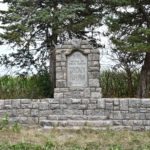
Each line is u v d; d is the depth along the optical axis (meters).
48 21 20.81
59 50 19.22
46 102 18.89
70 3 21.25
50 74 22.14
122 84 23.02
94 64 19.16
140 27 20.86
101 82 23.08
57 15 20.70
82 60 19.19
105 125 18.23
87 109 18.78
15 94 21.61
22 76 22.56
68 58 19.22
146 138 16.31
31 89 21.77
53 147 14.66
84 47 19.20
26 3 21.56
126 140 15.88
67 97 18.95
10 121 18.77
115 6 20.95
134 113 18.52
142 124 18.41
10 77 22.58
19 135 16.34
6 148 14.36
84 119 18.62
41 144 15.02
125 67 22.97
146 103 18.53
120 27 21.03
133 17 21.48
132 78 23.20
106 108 18.70
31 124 18.72
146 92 21.66
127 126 18.38
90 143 15.28
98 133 17.03
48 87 21.92
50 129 17.64
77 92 18.98
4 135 16.30
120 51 21.67
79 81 19.09
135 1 20.94
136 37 20.14
